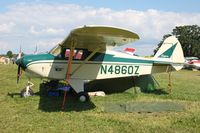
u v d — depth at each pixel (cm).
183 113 677
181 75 2223
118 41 757
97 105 761
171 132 520
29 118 601
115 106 735
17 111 664
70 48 805
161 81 1501
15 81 1308
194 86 1274
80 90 852
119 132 516
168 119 617
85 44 825
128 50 1181
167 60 1001
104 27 599
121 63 935
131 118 621
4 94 912
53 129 524
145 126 557
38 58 846
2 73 1795
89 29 617
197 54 6881
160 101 830
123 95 944
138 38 681
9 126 535
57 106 738
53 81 977
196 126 562
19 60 855
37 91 978
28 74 860
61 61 859
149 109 699
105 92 1017
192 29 7012
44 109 696
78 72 873
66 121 584
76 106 746
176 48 1018
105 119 607
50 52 877
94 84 1025
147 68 979
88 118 614
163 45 1009
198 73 2780
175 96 929
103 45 834
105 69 912
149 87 1042
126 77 1025
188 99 884
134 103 771
